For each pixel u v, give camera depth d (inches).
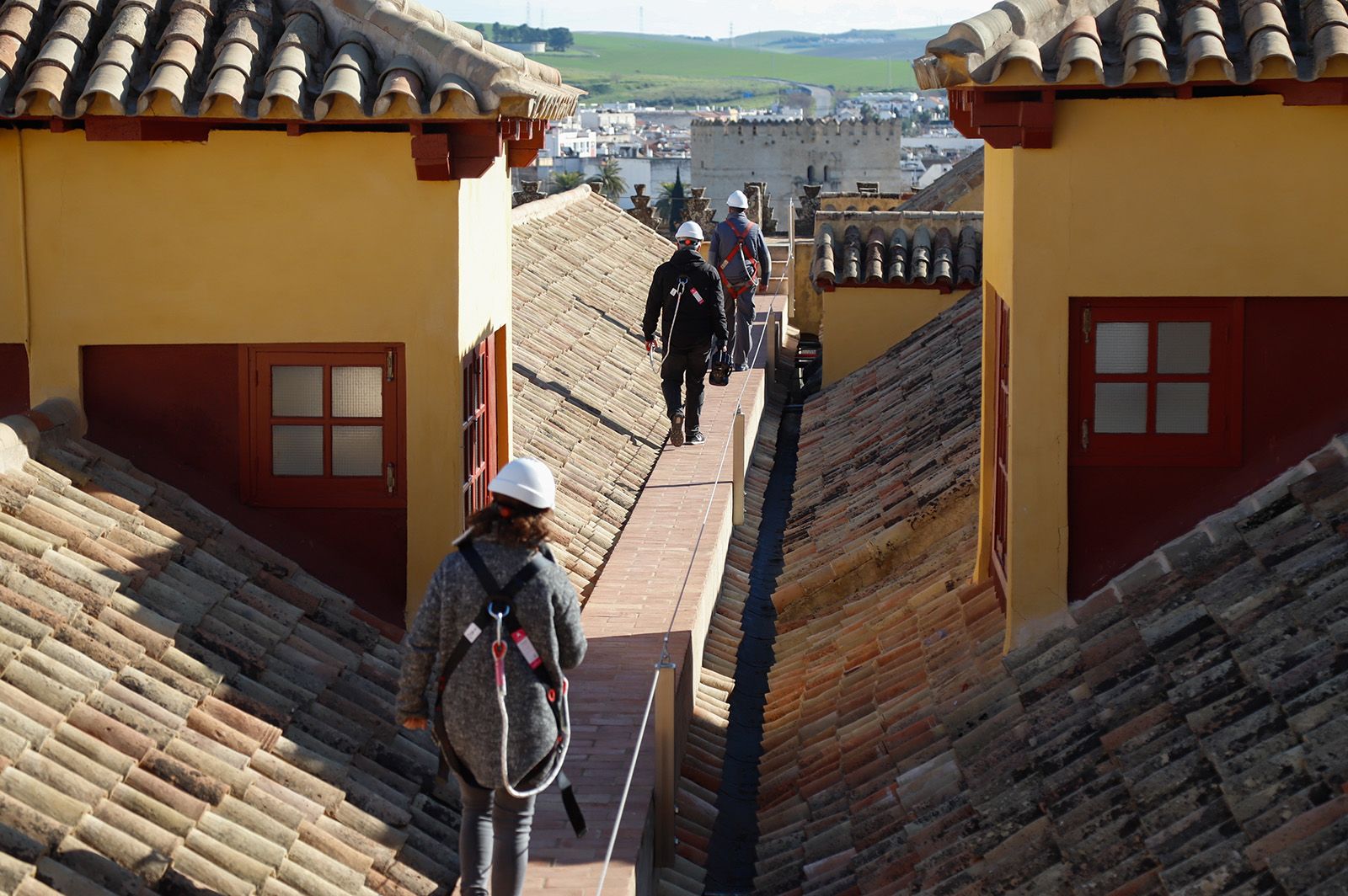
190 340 312.0
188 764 231.3
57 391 311.6
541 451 498.6
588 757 294.7
